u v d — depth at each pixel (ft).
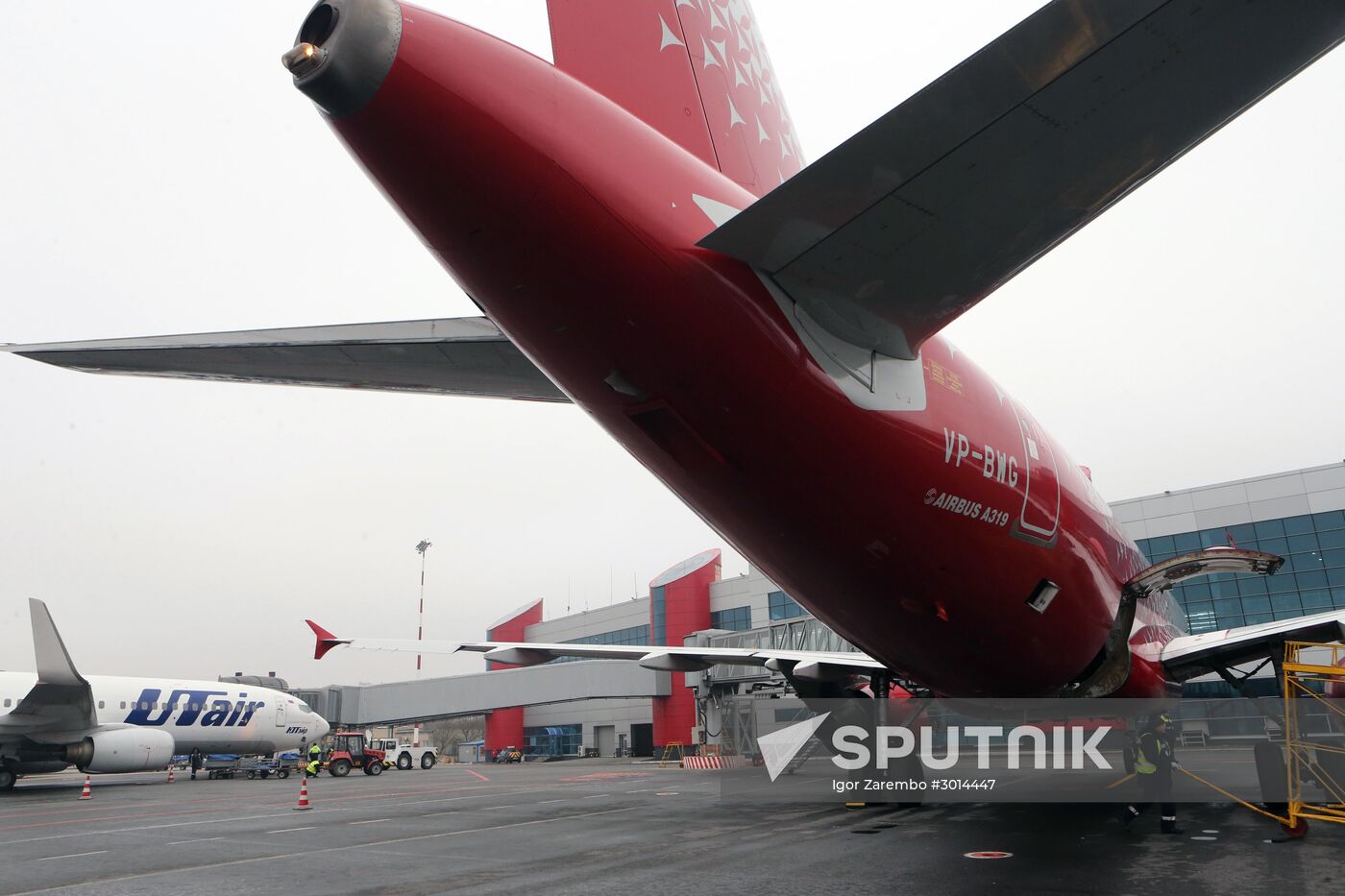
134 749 92.22
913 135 14.26
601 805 56.24
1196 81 13.46
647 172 17.70
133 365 20.47
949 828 37.40
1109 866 27.02
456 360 21.75
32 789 90.94
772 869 28.12
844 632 29.58
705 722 135.64
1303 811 36.91
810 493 21.36
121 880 29.96
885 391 21.58
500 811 54.13
